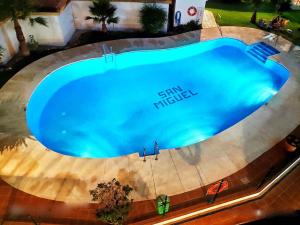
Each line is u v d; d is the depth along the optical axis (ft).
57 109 57.16
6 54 61.98
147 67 68.18
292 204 37.45
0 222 34.53
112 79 64.59
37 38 68.08
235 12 85.10
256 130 47.80
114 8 68.33
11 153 43.34
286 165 40.29
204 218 36.14
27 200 36.99
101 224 34.27
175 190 38.52
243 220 35.83
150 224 34.60
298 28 76.07
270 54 66.28
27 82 57.11
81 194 37.86
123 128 54.70
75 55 64.90
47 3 63.87
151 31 72.02
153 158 43.04
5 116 49.78
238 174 40.63
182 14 74.59
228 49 73.10
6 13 53.36
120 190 32.89
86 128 54.19
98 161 42.47
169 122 56.08
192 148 44.73
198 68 68.13
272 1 78.54
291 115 50.55
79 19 73.97
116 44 68.80
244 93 61.87
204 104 59.72
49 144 50.47
